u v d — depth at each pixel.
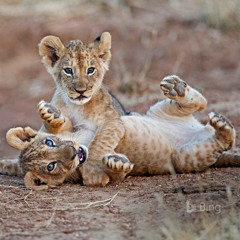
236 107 16.39
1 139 17.02
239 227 8.92
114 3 25.14
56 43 11.81
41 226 9.30
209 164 11.34
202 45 22.91
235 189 10.20
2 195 10.43
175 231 8.81
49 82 21.92
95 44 11.87
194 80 21.06
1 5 26.05
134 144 11.29
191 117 11.96
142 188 10.60
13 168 12.00
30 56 23.50
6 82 22.22
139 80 19.78
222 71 21.77
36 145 10.93
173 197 10.02
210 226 8.83
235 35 23.72
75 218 9.54
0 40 23.92
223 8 24.12
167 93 11.45
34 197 10.34
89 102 11.44
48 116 11.09
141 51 22.48
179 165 11.38
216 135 11.20
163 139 11.41
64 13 24.83
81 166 10.94
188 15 24.73
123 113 12.38
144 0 25.72
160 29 23.62
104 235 8.93
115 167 10.59
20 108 20.09
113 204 9.99
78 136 11.42
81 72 11.45
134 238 8.85
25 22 24.50
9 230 9.19
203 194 10.07
